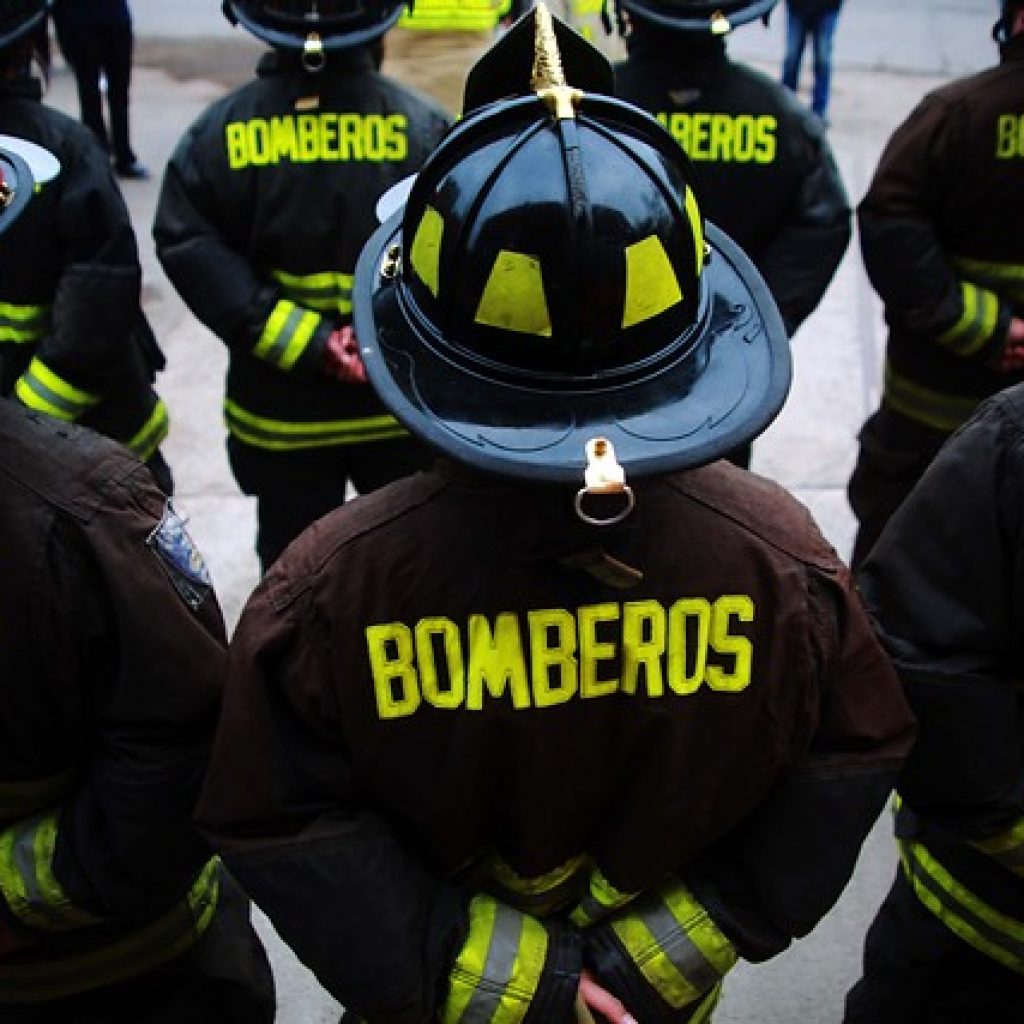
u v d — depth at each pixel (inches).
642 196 46.6
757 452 170.2
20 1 97.5
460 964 54.1
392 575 50.5
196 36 344.8
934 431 119.4
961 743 61.1
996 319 110.7
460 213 46.9
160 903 63.4
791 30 281.4
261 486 121.6
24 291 104.0
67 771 61.4
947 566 60.5
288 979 100.4
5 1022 66.4
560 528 47.7
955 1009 71.2
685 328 49.7
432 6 150.0
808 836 54.7
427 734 51.3
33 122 101.3
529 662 50.7
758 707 51.8
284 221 107.9
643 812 53.6
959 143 107.0
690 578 50.9
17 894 60.3
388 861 53.1
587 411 47.3
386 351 49.9
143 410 116.8
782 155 113.7
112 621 56.5
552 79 48.5
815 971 101.2
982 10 390.3
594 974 56.4
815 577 52.2
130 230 105.5
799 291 116.4
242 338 110.9
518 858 56.1
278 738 52.2
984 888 67.0
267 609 51.8
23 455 55.5
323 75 105.9
